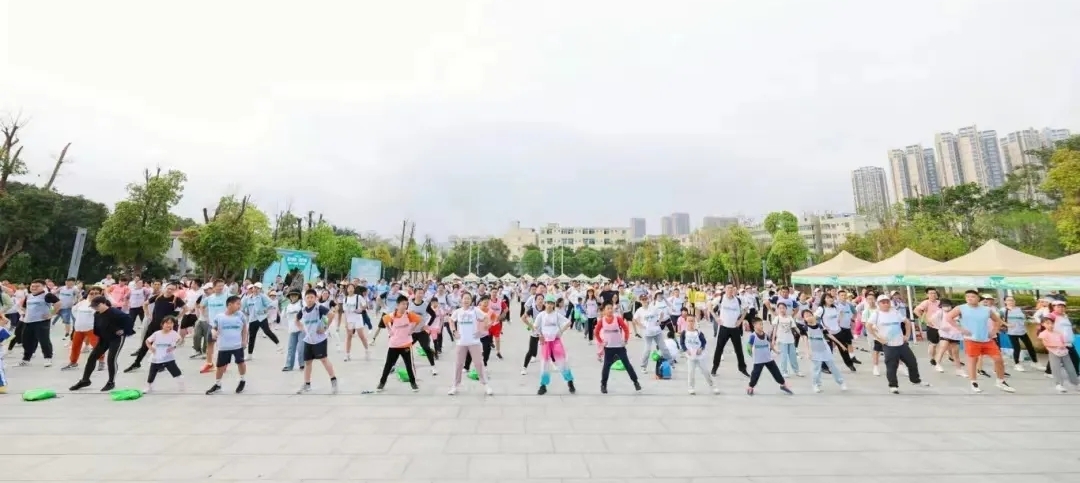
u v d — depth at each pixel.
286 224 53.31
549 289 15.70
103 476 4.63
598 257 87.88
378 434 5.99
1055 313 8.85
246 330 11.55
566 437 5.93
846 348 10.66
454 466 4.95
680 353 13.01
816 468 4.96
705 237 59.31
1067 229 19.41
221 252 31.44
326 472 4.77
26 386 8.38
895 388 8.42
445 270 81.19
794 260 47.03
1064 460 5.20
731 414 7.04
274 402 7.56
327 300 14.62
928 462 5.14
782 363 10.19
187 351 12.73
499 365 11.35
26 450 5.31
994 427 6.41
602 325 8.59
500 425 6.42
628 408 7.37
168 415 6.75
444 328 16.70
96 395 7.88
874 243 35.25
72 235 35.16
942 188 42.31
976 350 8.66
